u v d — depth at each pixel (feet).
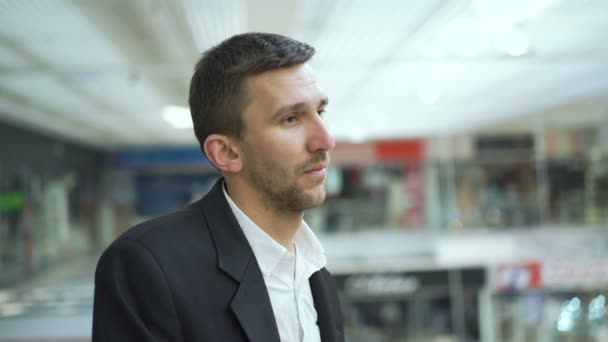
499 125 41.09
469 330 26.40
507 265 26.71
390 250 41.01
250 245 3.05
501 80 22.85
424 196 46.78
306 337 3.15
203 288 2.78
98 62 16.85
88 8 12.05
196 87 3.17
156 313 2.63
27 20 12.60
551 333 26.08
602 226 42.45
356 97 25.53
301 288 3.28
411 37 15.43
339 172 46.91
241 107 2.97
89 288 23.95
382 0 12.35
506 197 45.83
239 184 3.10
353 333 26.03
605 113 36.96
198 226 2.99
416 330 26.45
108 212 46.21
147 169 46.98
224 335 2.75
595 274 26.55
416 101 27.17
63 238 36.42
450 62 18.84
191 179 48.91
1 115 26.23
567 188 44.91
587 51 18.60
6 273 27.02
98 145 43.37
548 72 21.67
